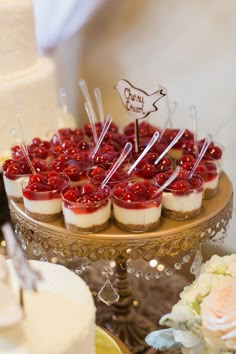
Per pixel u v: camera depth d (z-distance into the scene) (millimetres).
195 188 780
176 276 1053
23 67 1040
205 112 1024
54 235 786
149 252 767
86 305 648
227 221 838
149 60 1085
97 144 887
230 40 950
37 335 614
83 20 1189
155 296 1008
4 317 591
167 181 781
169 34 1034
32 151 910
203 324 664
